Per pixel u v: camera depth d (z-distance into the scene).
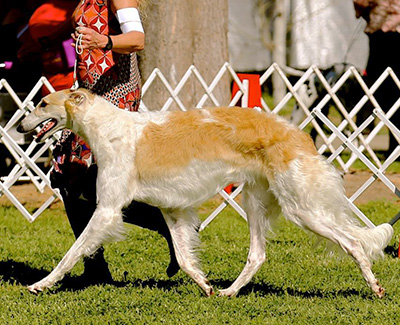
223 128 9.22
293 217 9.07
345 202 9.24
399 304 9.01
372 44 21.02
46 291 9.92
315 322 8.47
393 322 8.43
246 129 9.16
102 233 9.32
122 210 10.15
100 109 9.29
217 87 19.23
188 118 9.39
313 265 11.48
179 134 9.30
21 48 15.50
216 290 10.13
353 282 10.38
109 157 9.27
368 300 9.30
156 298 9.50
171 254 10.27
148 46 18.72
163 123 9.41
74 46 9.28
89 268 10.45
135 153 9.31
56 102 9.41
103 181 9.31
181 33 18.77
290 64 31.91
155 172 9.30
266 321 8.56
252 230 9.77
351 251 9.07
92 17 9.50
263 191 9.49
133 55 9.88
